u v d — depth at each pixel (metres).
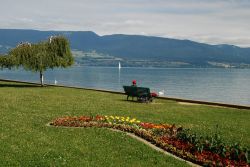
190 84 125.69
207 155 17.92
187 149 19.11
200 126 28.14
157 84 123.25
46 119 27.69
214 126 28.52
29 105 36.59
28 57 68.31
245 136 24.94
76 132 23.20
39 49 68.81
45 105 37.09
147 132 22.62
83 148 19.36
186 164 17.38
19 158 17.03
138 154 18.70
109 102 42.22
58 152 18.33
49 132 22.95
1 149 18.39
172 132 22.36
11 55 69.06
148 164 17.17
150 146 20.44
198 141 19.39
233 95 82.56
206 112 36.81
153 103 43.41
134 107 38.16
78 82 131.00
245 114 36.41
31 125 25.05
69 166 16.23
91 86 105.81
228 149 18.11
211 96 79.31
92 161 17.19
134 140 21.50
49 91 56.09
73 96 48.59
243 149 17.89
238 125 29.66
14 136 21.36
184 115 33.88
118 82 132.88
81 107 36.25
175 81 146.62
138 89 44.50
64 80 146.62
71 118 26.77
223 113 36.56
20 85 69.19
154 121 29.14
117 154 18.58
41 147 19.14
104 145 20.17
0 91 53.41
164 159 18.03
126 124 25.30
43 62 68.06
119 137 22.06
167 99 48.69
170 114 33.97
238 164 16.64
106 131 23.61
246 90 98.75
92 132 23.30
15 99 42.12
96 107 36.66
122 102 42.84
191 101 46.09
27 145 19.39
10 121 26.23
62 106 36.62
